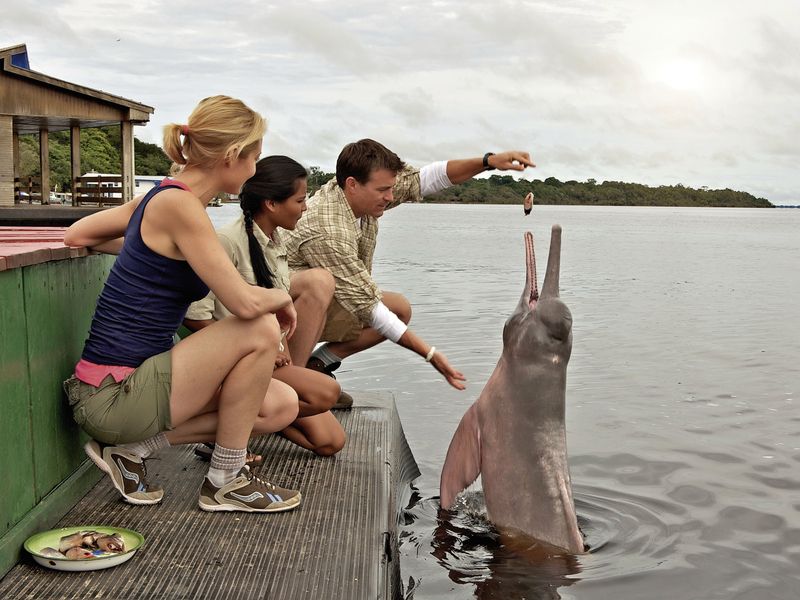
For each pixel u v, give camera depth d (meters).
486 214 155.50
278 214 4.43
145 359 3.62
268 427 4.19
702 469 5.95
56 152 62.56
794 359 10.16
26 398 3.38
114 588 3.08
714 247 43.25
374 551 3.50
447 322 13.16
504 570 4.27
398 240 45.88
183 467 4.45
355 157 5.25
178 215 3.41
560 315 4.48
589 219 127.50
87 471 4.00
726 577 4.24
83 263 4.11
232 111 3.53
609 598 3.99
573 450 6.35
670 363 9.84
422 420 7.30
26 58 17.91
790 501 5.33
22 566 3.20
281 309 4.00
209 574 3.23
